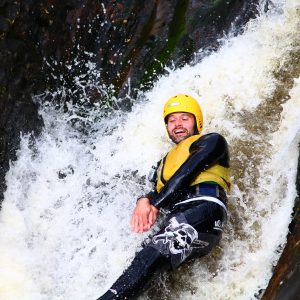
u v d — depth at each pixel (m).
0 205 5.17
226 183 4.80
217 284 4.68
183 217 4.50
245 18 6.46
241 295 4.54
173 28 6.43
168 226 4.50
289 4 6.39
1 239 5.04
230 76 6.04
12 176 5.31
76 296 4.86
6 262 4.94
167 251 4.39
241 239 4.88
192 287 4.75
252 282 4.54
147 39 6.41
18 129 5.41
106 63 6.25
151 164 5.67
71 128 5.88
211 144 4.69
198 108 5.25
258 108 5.75
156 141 5.80
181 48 6.34
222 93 5.94
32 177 5.43
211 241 4.55
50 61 5.79
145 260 4.35
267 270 4.50
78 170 5.64
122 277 4.31
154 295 4.77
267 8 6.45
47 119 5.73
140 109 6.09
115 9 6.33
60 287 4.90
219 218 4.58
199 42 6.36
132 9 6.41
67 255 5.07
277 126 5.54
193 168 4.59
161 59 6.32
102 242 5.11
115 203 5.41
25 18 5.54
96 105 6.09
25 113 5.50
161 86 6.19
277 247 4.57
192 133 5.17
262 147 5.43
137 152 5.79
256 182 5.17
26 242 5.08
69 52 5.98
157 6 6.50
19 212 5.20
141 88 6.21
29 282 4.88
